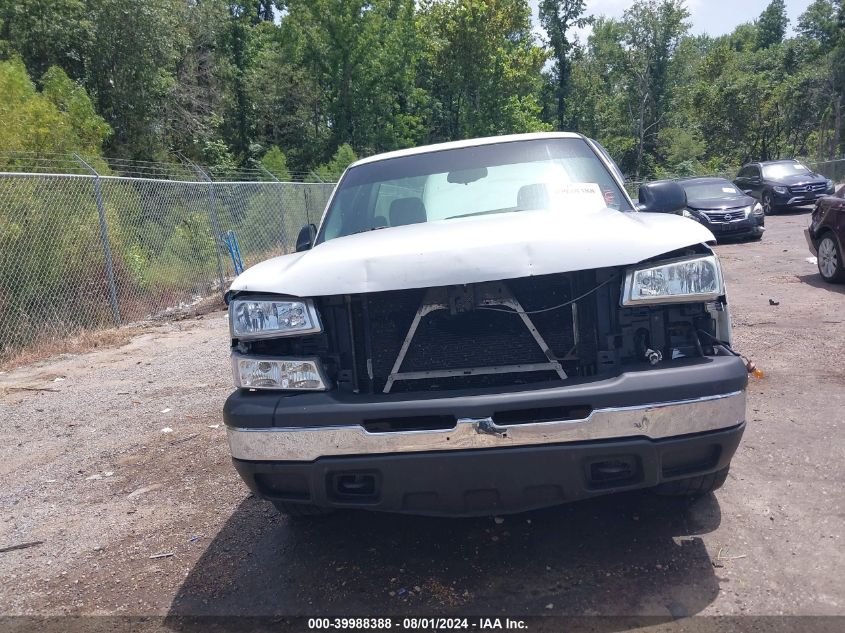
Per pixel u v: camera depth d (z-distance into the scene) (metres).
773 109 50.75
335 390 2.99
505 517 3.61
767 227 18.73
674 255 2.96
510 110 39.47
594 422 2.69
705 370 2.75
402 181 4.38
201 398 6.60
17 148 12.11
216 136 30.75
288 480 2.96
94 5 21.02
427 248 3.01
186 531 3.79
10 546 3.81
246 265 15.61
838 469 3.82
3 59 19.78
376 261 3.00
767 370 5.73
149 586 3.24
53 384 7.75
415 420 2.84
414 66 37.16
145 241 12.39
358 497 2.90
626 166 57.31
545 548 3.27
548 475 2.73
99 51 21.48
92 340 9.92
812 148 55.91
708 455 2.87
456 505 2.83
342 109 34.81
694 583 2.88
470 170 4.31
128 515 4.08
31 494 4.58
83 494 4.49
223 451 5.02
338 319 3.10
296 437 2.84
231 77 32.62
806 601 2.70
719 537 3.22
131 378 7.75
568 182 4.09
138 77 22.17
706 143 52.56
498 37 38.38
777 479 3.77
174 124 26.16
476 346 3.04
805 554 3.03
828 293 8.79
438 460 2.74
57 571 3.47
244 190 15.96
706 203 15.43
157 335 10.51
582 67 55.28
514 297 3.01
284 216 17.66
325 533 3.61
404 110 39.28
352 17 33.47
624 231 3.01
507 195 4.07
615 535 3.33
